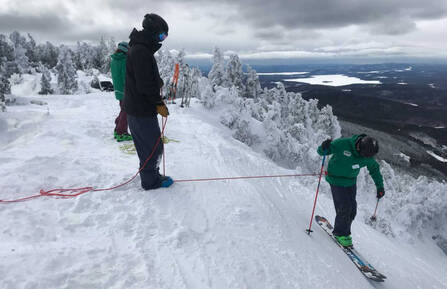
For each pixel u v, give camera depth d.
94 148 5.70
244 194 4.54
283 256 3.26
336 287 3.08
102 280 2.28
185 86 12.92
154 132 3.75
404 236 7.47
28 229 2.74
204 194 4.21
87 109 11.33
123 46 5.83
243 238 3.36
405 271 4.43
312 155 13.91
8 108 11.96
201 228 3.36
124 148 5.92
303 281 2.95
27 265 2.21
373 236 5.64
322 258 3.57
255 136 13.30
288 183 6.77
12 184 3.54
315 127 34.16
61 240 2.70
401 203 9.23
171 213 3.53
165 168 4.97
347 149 4.06
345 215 4.23
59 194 3.50
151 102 3.57
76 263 2.38
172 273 2.54
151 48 3.44
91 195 3.56
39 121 7.29
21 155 4.63
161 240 2.96
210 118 12.50
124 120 6.30
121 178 4.17
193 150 6.55
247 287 2.59
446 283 4.76
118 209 3.40
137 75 3.31
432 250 7.61
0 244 2.43
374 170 4.17
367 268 3.81
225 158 6.53
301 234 4.02
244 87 29.02
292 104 28.84
